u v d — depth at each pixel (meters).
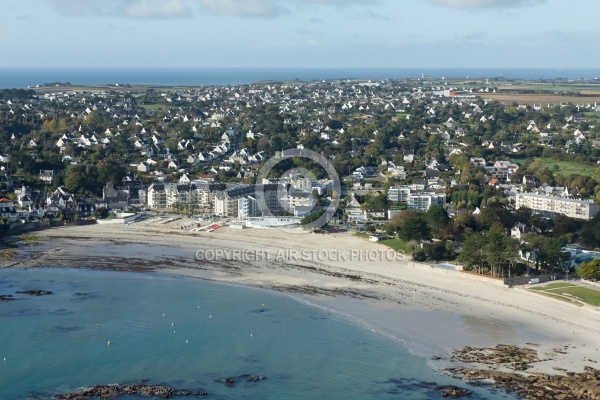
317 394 197.88
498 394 197.50
